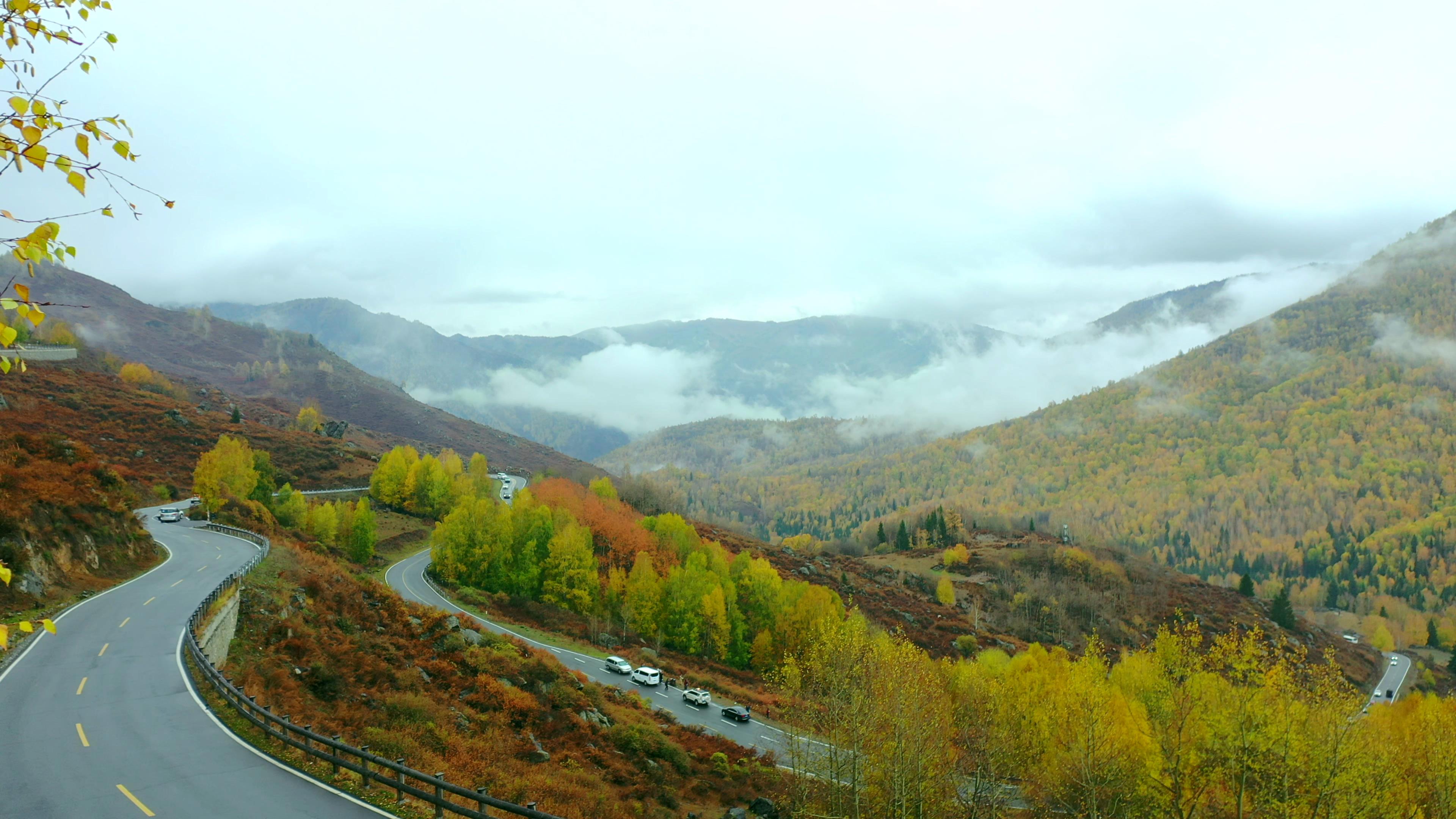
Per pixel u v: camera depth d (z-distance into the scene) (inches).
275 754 874.8
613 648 2898.6
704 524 6717.5
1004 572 6515.8
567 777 1302.9
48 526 1715.1
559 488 4832.7
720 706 2322.8
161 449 4379.9
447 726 1316.4
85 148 261.7
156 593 1646.2
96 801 725.9
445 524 3395.7
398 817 738.2
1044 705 1870.1
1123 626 5693.9
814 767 1608.0
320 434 6747.1
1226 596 6815.9
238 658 1334.9
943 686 2042.3
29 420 4099.4
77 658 1192.2
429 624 1870.1
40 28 264.1
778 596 3612.2
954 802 1672.0
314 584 1780.3
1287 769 1462.8
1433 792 1567.4
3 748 845.2
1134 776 1619.1
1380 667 6171.3
